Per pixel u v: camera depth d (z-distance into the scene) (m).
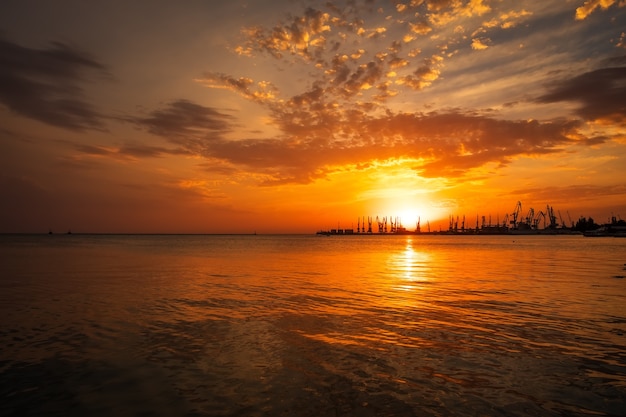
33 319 14.55
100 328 13.34
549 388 8.57
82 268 35.19
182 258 50.84
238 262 44.50
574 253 69.19
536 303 18.48
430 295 20.81
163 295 20.23
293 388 8.52
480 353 10.92
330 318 15.16
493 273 32.81
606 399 8.02
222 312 16.14
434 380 9.00
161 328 13.42
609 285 24.81
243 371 9.49
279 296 20.27
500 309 17.02
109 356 10.48
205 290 22.16
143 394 8.19
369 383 8.82
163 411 7.47
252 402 7.86
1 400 7.84
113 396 8.09
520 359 10.43
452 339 12.29
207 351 10.98
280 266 39.66
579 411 7.54
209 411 7.48
